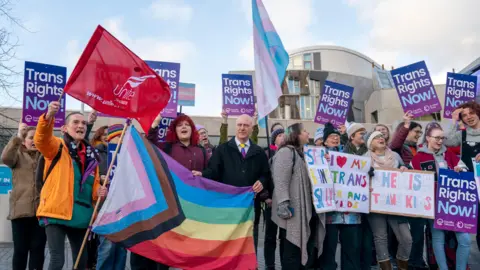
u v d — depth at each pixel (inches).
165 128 269.0
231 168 202.8
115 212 160.1
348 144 243.3
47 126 153.8
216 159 205.2
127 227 161.8
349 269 203.2
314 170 196.7
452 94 301.4
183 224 176.6
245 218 191.3
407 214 211.8
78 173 167.8
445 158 236.4
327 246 203.5
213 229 182.4
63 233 161.6
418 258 233.1
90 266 249.6
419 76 293.3
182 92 342.0
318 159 202.4
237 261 183.0
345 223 202.5
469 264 254.5
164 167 180.1
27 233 201.5
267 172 210.8
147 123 167.6
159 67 276.4
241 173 201.9
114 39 162.4
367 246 219.6
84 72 155.6
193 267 173.9
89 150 177.0
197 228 179.2
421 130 268.4
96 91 156.9
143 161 173.5
